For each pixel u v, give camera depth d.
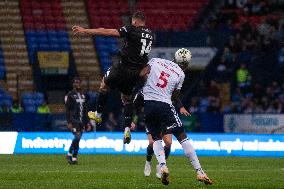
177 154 62.75
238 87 81.94
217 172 43.47
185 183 34.88
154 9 97.31
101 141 63.66
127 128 35.25
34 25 93.06
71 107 50.75
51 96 85.12
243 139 65.00
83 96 51.31
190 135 64.69
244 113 72.62
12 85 86.06
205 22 94.94
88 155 60.34
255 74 83.38
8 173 39.94
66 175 39.00
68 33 92.81
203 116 72.38
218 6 95.44
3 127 70.62
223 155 64.06
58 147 63.56
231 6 94.75
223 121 72.50
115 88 34.66
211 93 80.50
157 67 33.06
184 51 34.22
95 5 96.81
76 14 95.50
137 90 34.72
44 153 63.06
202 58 86.94
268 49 87.25
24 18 93.50
